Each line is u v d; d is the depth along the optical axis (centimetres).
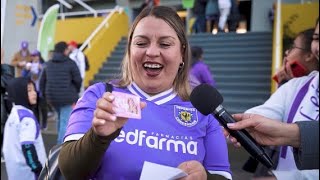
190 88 175
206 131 164
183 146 154
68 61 593
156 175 139
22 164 306
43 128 718
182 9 1518
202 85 156
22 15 485
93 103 155
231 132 151
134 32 163
